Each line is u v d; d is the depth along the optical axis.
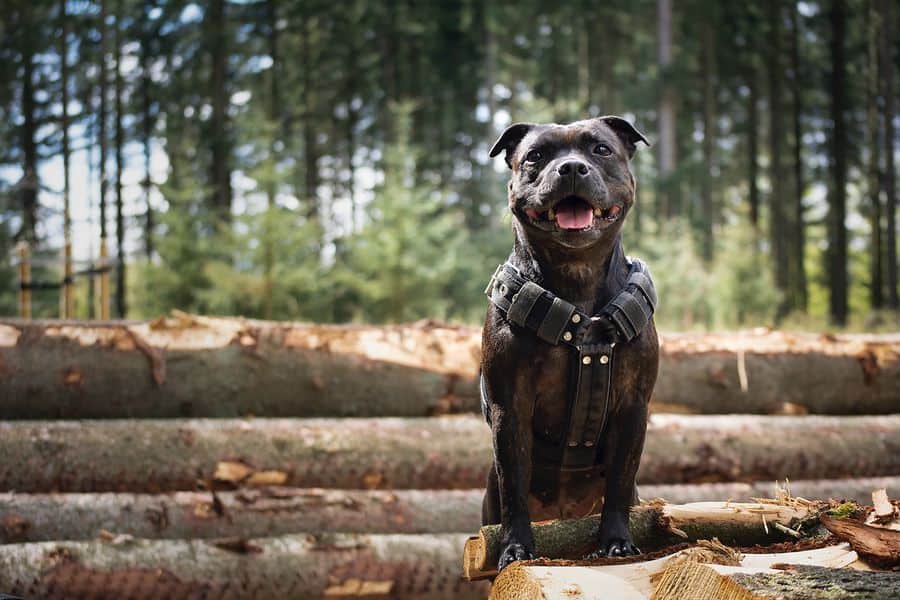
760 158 34.84
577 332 3.02
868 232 30.20
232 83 27.44
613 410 3.17
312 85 29.44
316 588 5.05
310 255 14.73
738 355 6.35
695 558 2.54
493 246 18.56
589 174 2.92
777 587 2.31
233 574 4.98
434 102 31.39
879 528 2.64
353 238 15.38
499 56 27.30
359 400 6.04
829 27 26.33
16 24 26.23
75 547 4.88
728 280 17.42
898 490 5.96
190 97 27.41
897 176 25.52
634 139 3.34
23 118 26.64
